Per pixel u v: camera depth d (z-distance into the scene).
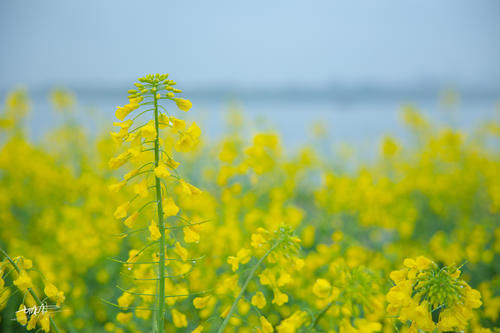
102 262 3.97
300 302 3.30
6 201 4.84
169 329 2.65
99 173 6.03
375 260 4.00
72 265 3.91
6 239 4.46
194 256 3.01
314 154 8.18
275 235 2.00
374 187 5.95
